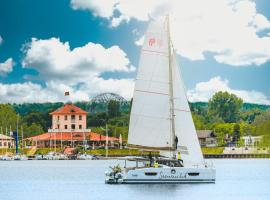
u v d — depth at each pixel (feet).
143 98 309.01
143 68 309.01
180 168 306.96
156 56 308.81
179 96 311.88
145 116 308.81
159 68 309.01
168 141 309.42
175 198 279.69
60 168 612.70
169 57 310.04
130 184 309.63
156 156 318.24
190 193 293.02
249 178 440.45
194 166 312.71
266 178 439.22
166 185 306.96
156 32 309.01
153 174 306.76
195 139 312.91
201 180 310.45
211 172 311.06
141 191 299.17
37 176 475.31
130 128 309.83
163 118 309.22
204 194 292.40
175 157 310.04
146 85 309.01
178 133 311.68
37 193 328.08
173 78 312.91
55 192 331.77
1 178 452.76
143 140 309.22
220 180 419.33
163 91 309.42
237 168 614.34
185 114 312.50
